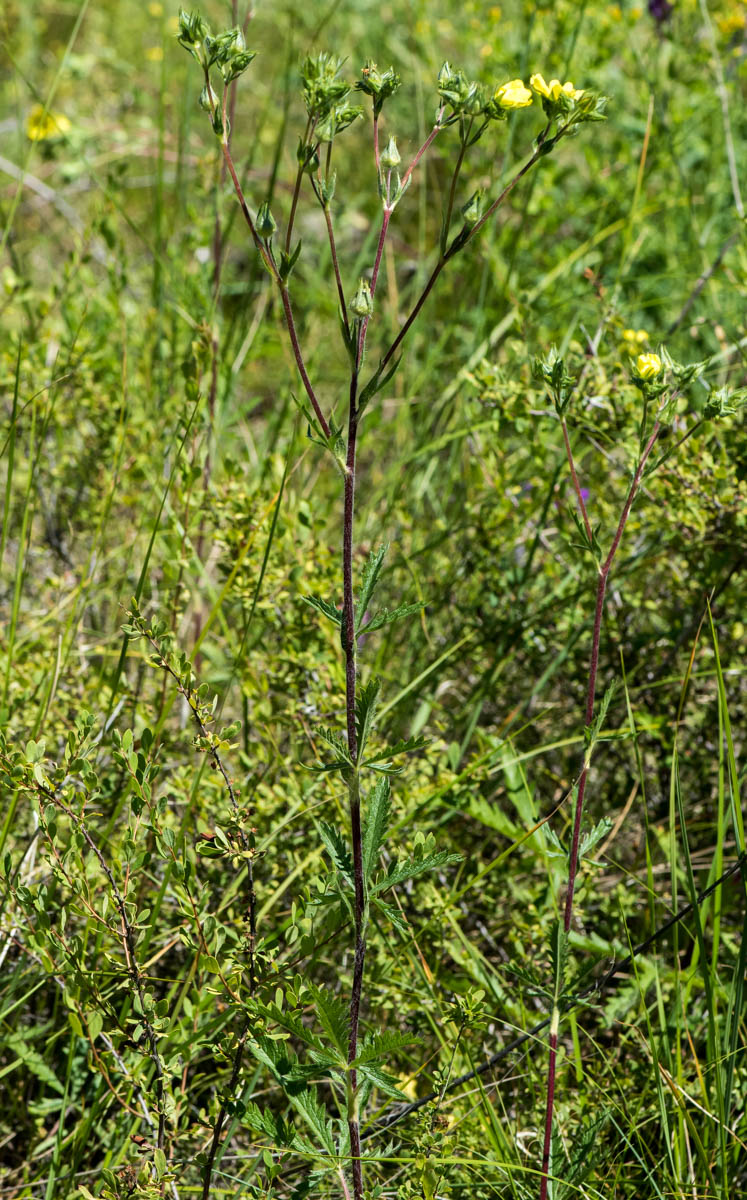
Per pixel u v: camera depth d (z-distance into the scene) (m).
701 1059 2.14
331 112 1.33
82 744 1.68
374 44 5.46
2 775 1.67
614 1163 1.93
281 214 5.04
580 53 4.46
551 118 1.41
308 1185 1.59
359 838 1.50
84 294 3.66
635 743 2.11
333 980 2.38
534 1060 2.16
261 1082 2.20
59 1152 1.91
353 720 1.46
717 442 2.67
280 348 4.05
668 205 4.21
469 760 2.80
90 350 3.26
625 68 4.86
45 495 3.23
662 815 2.73
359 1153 1.59
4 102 5.91
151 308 3.43
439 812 2.58
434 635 2.98
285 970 1.67
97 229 3.51
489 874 2.45
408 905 2.37
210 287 3.44
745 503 2.52
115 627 3.12
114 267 3.43
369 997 2.22
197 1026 2.03
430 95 4.80
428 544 3.13
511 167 4.18
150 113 5.71
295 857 2.29
